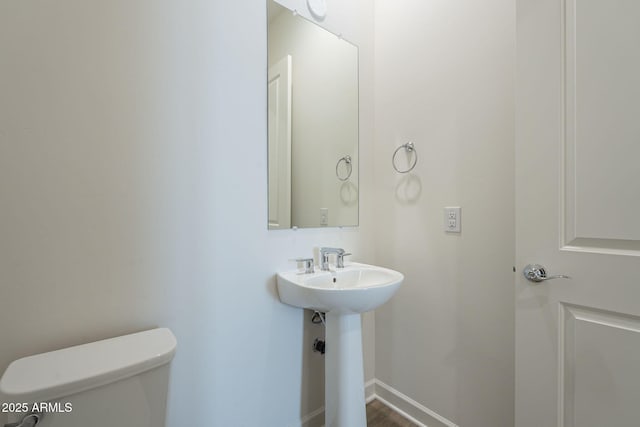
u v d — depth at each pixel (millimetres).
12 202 728
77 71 799
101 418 664
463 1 1231
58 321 778
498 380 1129
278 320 1221
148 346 781
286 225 1262
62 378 627
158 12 927
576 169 817
